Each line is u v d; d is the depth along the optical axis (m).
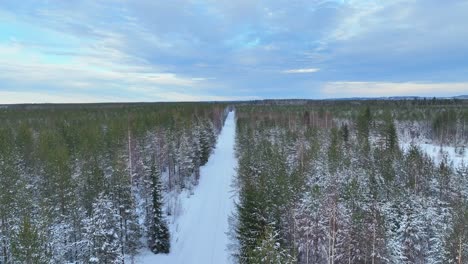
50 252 25.61
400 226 33.22
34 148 54.12
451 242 29.38
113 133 61.34
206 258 40.50
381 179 49.69
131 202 38.66
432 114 123.81
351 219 31.95
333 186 39.16
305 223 34.72
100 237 29.73
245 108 189.25
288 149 70.88
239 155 79.19
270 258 23.77
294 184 38.84
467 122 105.31
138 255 40.28
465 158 80.69
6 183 35.16
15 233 26.08
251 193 35.19
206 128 95.94
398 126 110.81
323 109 150.88
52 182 39.00
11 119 91.44
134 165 55.78
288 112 147.75
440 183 50.09
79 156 49.03
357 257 30.59
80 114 109.06
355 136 87.38
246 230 34.03
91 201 38.12
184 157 66.44
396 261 29.00
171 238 44.75
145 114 103.62
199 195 60.62
